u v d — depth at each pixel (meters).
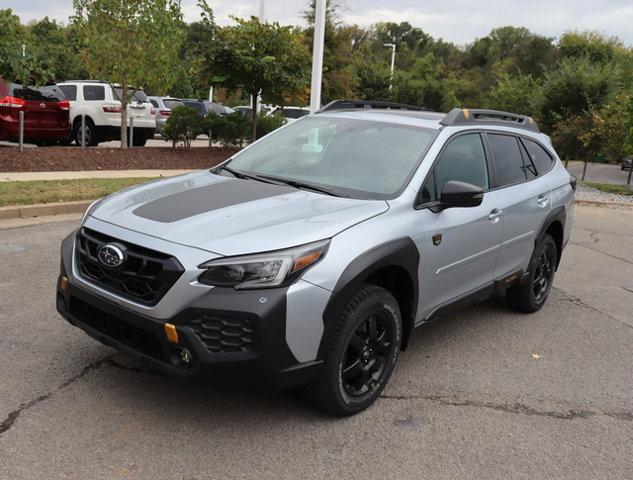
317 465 3.33
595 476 3.44
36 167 12.80
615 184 20.69
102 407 3.74
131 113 18.84
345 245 3.55
